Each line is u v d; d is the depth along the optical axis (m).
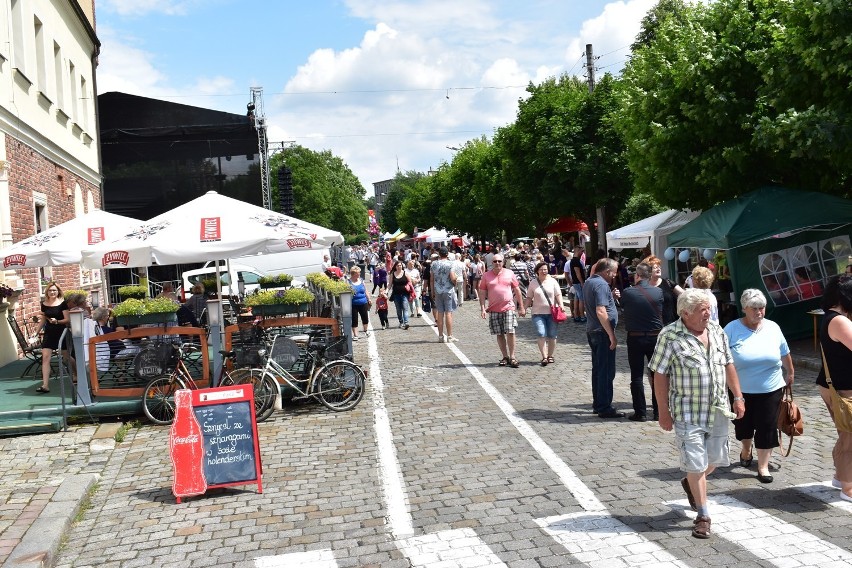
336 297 11.25
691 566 4.99
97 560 5.75
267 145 35.66
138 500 7.16
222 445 7.21
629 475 7.04
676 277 19.48
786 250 14.41
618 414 9.47
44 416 10.13
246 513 6.61
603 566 5.07
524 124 33.38
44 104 17.73
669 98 17.19
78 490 7.31
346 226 99.50
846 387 6.03
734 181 16.03
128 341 10.59
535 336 17.72
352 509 6.55
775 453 7.54
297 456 8.34
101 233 12.16
